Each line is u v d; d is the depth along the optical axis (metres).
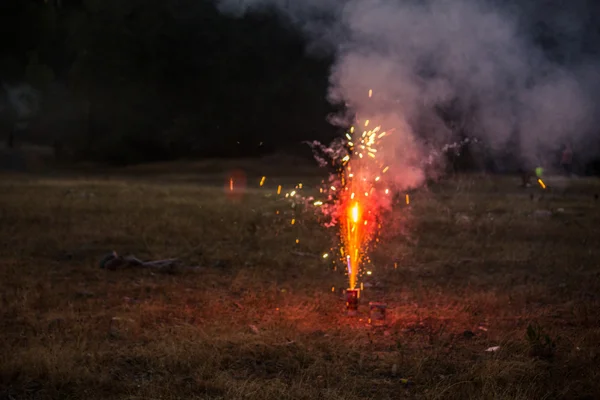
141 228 13.86
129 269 10.01
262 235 13.41
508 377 5.51
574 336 6.84
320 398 5.11
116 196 21.19
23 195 20.83
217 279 9.56
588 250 12.23
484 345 6.59
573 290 9.21
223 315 7.41
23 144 42.50
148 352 6.00
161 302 7.98
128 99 38.28
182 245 12.30
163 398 5.03
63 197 20.33
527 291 8.94
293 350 6.18
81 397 5.09
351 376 5.59
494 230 14.35
